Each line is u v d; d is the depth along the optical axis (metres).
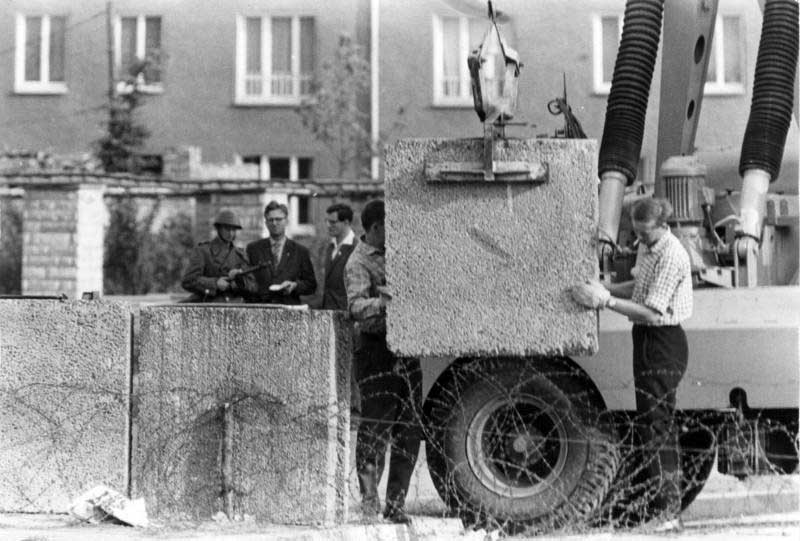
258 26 42.12
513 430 11.60
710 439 12.32
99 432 11.66
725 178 14.20
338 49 39.81
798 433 11.91
